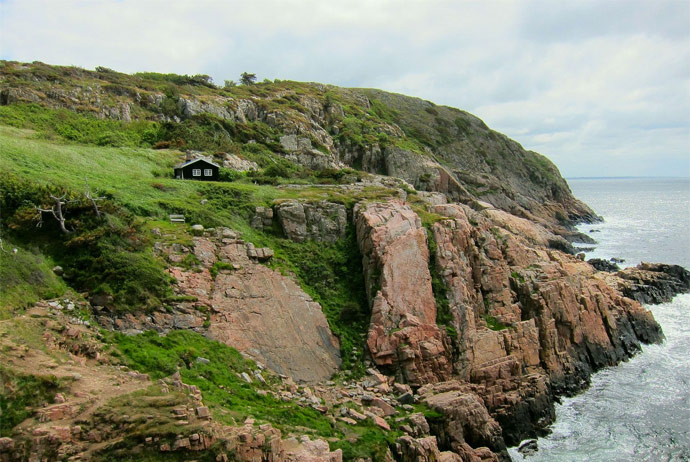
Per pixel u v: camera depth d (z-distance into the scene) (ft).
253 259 111.24
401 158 301.63
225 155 197.36
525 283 130.31
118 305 83.76
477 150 402.52
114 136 193.98
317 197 138.10
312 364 96.89
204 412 61.72
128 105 226.99
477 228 137.69
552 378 120.47
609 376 130.93
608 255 266.98
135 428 57.06
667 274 201.46
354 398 89.10
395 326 104.68
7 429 53.26
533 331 120.88
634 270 201.77
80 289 85.40
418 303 108.99
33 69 225.97
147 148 190.80
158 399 61.31
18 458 51.47
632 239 320.91
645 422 108.58
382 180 209.67
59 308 78.38
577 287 142.51
